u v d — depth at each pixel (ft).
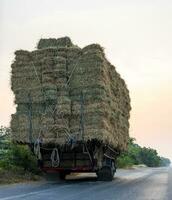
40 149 68.28
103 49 65.72
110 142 68.80
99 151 68.23
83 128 64.28
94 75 64.54
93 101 64.39
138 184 64.28
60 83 65.36
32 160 75.56
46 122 65.31
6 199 40.50
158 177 88.43
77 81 65.21
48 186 58.08
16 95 66.95
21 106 66.80
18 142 66.95
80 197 42.93
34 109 66.23
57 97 65.31
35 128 65.92
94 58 64.69
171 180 76.23
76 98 65.00
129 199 41.42
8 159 74.08
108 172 73.00
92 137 63.77
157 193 48.26
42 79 65.92
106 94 66.44
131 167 184.55
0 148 76.64
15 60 67.26
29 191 49.55
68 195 45.06
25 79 66.74
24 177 68.74
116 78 75.05
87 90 64.64
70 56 65.77
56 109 65.05
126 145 88.43
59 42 67.15
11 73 67.36
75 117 64.85
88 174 98.94
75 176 88.38
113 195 45.44
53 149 67.00
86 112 64.34
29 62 66.85
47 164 69.51
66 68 65.72
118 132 76.43
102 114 64.03
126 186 59.62
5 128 76.74
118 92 76.28
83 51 65.57
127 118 86.99
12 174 68.49
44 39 67.72
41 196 43.60
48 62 65.82
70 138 64.39
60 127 64.85
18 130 66.64
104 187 57.26
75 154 68.74
